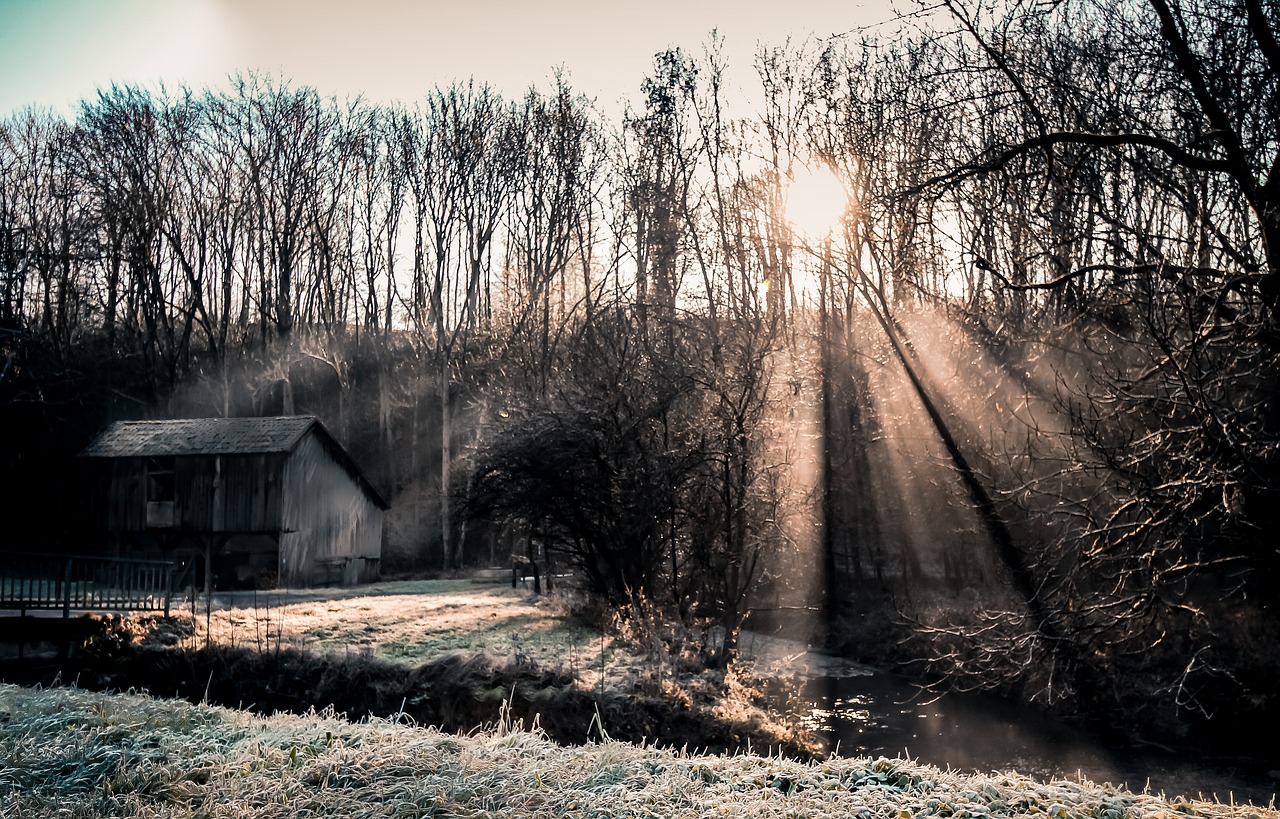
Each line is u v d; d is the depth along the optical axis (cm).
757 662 2255
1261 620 1772
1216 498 1012
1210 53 1177
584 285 5331
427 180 5728
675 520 2409
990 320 1711
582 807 481
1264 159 1123
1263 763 1448
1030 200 1284
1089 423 1238
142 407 4906
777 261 3266
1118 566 1294
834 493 3078
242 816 473
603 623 2417
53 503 4447
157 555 3950
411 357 5850
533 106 5488
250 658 1752
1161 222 1338
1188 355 1060
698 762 553
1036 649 1261
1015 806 485
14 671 1814
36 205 5006
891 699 1934
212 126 5466
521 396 2902
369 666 1659
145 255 5100
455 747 573
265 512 3884
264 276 5619
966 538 2553
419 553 5078
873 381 2928
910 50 1592
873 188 1355
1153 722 1606
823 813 469
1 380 4325
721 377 2364
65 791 516
